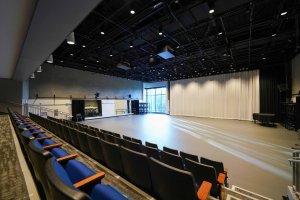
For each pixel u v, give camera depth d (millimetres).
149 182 1654
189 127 8906
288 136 6523
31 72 7598
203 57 8711
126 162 1869
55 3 2541
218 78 13227
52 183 590
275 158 4035
